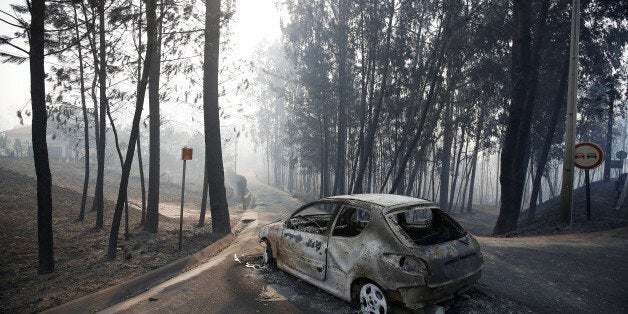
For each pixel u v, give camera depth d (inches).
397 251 145.9
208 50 374.6
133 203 745.0
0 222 438.0
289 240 215.6
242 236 412.2
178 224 531.2
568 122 386.0
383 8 703.1
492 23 663.1
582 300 186.4
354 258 163.5
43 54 262.8
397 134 829.8
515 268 239.0
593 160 380.2
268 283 221.9
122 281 255.1
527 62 525.3
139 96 296.5
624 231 335.9
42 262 275.4
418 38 791.1
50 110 433.4
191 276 239.1
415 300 141.3
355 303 184.1
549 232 378.6
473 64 727.1
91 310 204.4
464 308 174.6
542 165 708.0
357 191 692.1
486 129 1029.8
